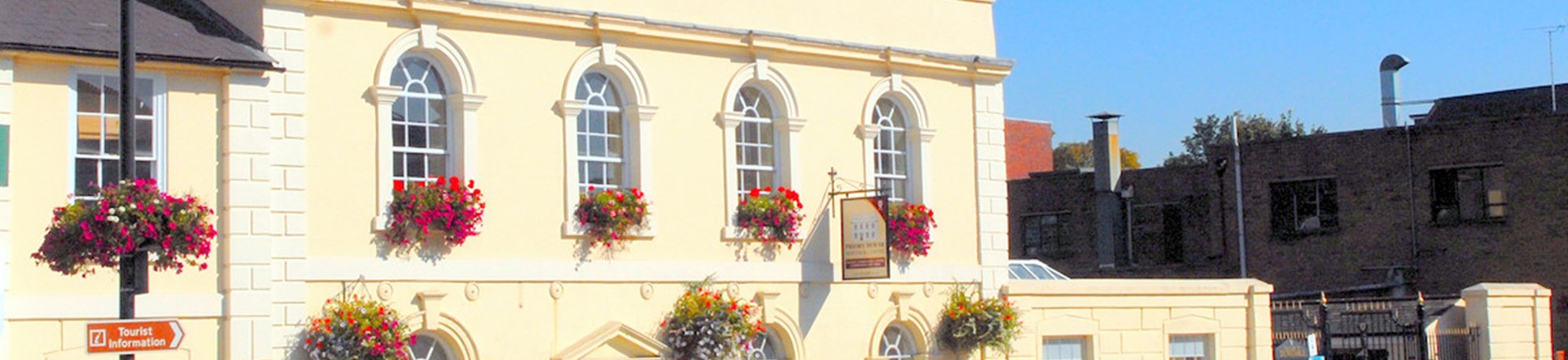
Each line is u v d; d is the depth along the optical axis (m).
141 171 21.83
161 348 18.38
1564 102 52.09
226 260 22.31
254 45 22.75
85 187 21.61
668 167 26.30
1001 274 30.31
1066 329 30.73
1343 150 47.28
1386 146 46.69
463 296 24.20
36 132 21.23
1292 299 46.62
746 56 27.31
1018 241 52.94
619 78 26.02
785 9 27.83
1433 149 46.00
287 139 22.80
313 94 23.06
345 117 23.33
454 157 24.31
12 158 21.03
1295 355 32.09
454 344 24.20
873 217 27.08
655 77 26.23
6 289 20.84
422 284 23.88
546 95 25.11
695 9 26.73
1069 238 51.69
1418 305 35.44
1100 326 31.17
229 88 22.39
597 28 25.47
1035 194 52.69
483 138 24.45
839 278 28.27
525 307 24.78
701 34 26.58
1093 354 31.02
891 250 28.75
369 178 23.52
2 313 20.75
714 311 25.94
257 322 22.47
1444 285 45.66
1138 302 31.67
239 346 22.30
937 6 29.91
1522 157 44.66
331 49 23.25
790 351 27.62
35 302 21.06
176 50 21.91
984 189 30.22
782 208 27.30
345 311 22.83
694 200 26.61
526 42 24.97
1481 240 45.16
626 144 26.11
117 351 18.08
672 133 26.38
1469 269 45.25
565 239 25.19
